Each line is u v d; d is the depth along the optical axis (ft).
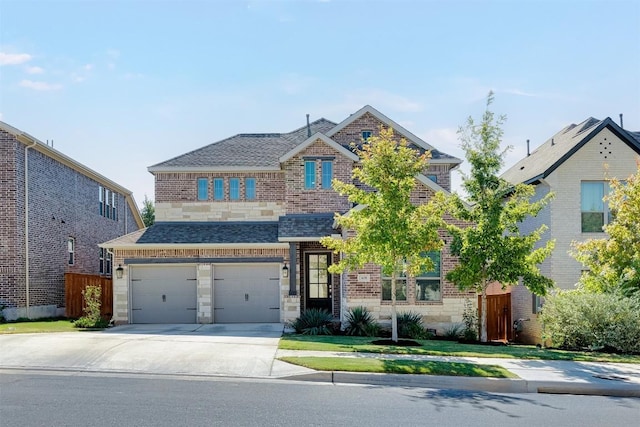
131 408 30.58
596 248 61.98
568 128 90.07
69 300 85.81
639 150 75.72
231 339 56.70
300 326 66.54
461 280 60.08
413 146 86.69
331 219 79.10
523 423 29.73
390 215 54.29
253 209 85.92
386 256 55.98
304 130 98.32
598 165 76.07
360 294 68.23
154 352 47.62
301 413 30.40
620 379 41.68
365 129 85.76
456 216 60.08
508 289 84.64
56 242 90.99
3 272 77.15
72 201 98.48
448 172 87.40
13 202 77.56
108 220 118.62
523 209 59.52
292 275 74.28
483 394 37.73
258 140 96.22
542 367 45.55
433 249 57.47
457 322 68.33
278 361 44.98
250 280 77.05
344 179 80.12
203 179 86.38
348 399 34.27
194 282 76.64
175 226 83.92
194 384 37.70
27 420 27.86
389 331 65.26
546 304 61.82
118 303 75.36
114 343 51.52
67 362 43.88
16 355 45.78
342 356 47.34
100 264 114.01
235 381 39.14
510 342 74.95
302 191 79.97
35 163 83.66
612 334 56.44
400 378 40.70
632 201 60.44
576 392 39.70
